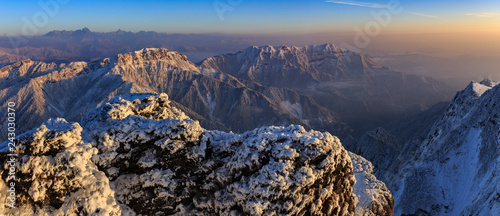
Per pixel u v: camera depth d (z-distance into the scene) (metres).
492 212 64.25
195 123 43.09
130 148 41.31
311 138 41.31
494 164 90.38
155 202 40.97
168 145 41.25
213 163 42.69
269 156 40.59
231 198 40.00
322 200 40.88
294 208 38.06
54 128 34.59
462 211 85.56
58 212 31.66
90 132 41.81
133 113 50.56
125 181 40.97
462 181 103.50
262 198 37.91
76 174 33.06
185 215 41.34
